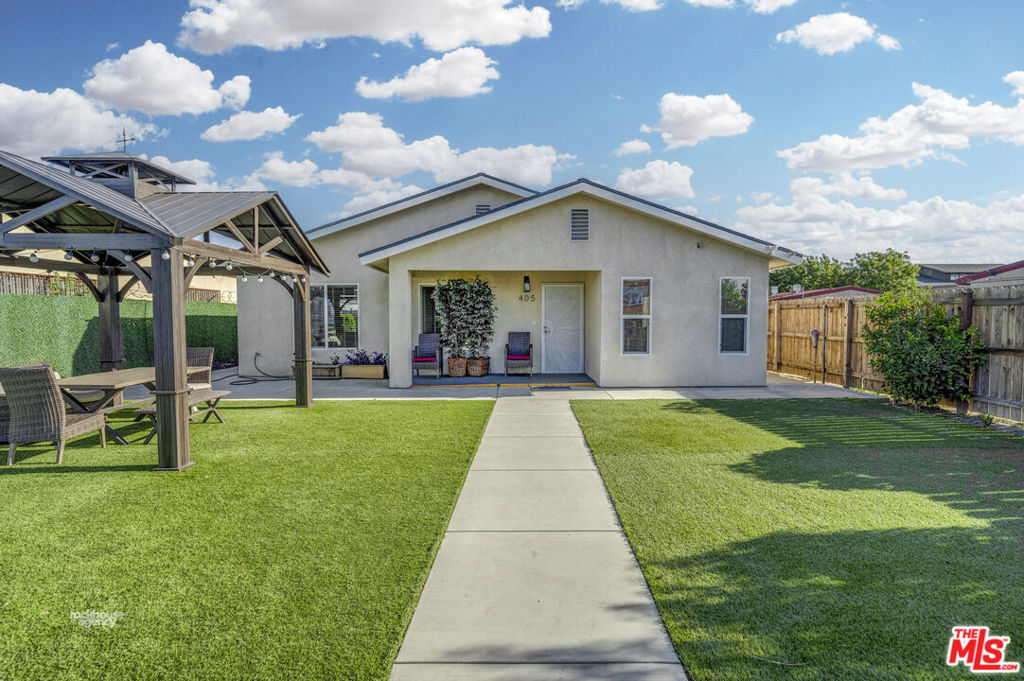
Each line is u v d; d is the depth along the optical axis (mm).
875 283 33156
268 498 4961
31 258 7656
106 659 2705
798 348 13656
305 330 9648
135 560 3754
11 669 2637
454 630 2947
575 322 14297
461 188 14148
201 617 3059
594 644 2816
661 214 11359
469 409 9359
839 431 7449
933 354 8477
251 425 8102
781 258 11484
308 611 3109
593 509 4699
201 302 17922
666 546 3893
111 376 7762
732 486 5184
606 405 9648
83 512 4645
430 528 4273
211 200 7344
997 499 4770
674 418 8422
